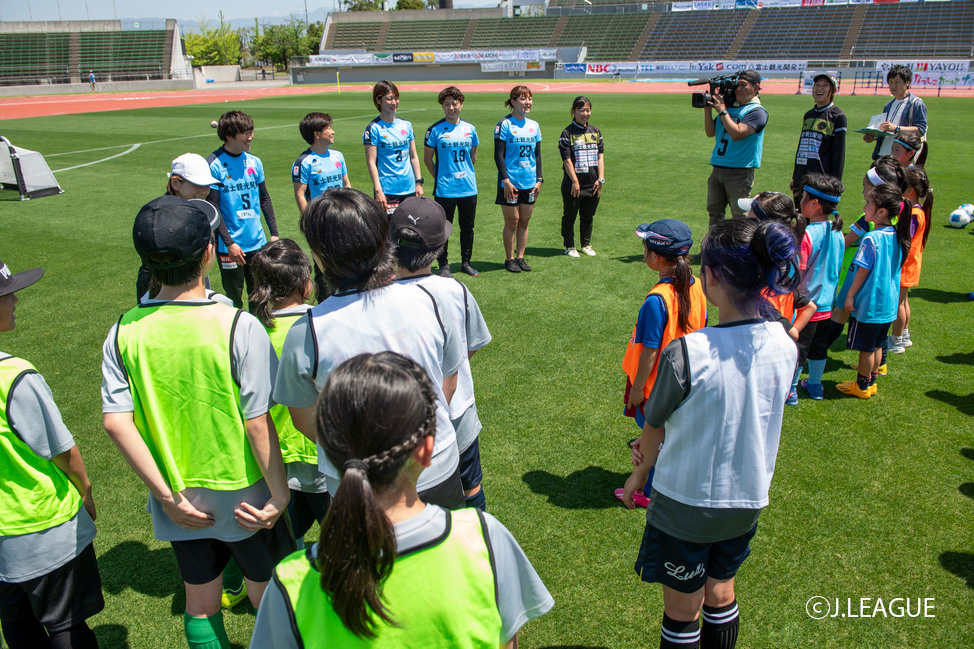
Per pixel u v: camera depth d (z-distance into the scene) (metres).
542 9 57.59
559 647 2.57
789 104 24.39
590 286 6.81
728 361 1.88
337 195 1.94
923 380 4.70
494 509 3.40
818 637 2.58
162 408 1.98
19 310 6.48
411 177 6.82
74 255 8.29
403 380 1.20
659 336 2.88
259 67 84.06
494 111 24.12
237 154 5.26
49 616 2.20
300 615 1.23
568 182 7.43
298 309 2.77
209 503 2.05
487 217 10.05
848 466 3.68
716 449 1.93
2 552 2.09
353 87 46.28
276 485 2.07
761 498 1.99
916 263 4.86
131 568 3.10
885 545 3.07
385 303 1.96
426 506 1.30
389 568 1.16
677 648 2.18
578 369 5.00
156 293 2.05
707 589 2.21
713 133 7.18
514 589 1.38
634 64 44.12
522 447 3.98
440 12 58.88
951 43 41.97
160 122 23.67
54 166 14.65
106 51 51.72
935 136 15.77
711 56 47.81
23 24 50.31
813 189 3.83
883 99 26.41
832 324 4.40
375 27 59.19
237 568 2.81
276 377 2.03
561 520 3.32
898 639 2.56
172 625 2.76
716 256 1.89
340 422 1.17
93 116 26.38
